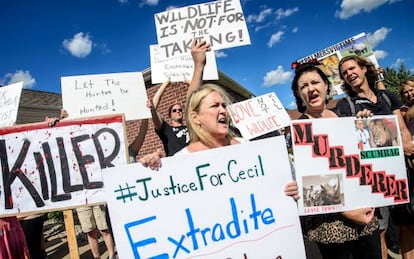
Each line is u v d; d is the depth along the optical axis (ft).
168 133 10.68
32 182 7.23
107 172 5.37
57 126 7.39
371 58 12.53
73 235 13.17
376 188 6.63
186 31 10.37
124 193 5.36
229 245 5.39
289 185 5.61
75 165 7.29
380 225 8.46
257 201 5.56
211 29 10.26
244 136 7.44
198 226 5.41
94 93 10.30
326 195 6.38
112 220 5.28
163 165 5.50
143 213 5.35
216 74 10.39
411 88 10.68
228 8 10.28
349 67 8.47
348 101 8.45
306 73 7.01
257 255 5.41
